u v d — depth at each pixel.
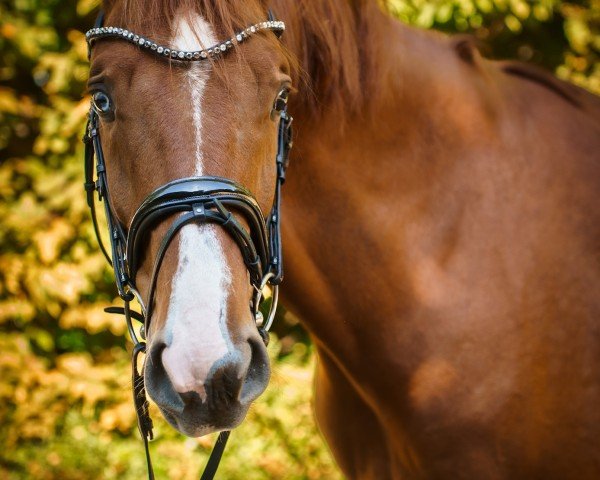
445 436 1.92
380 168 1.92
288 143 1.73
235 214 1.48
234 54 1.52
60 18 4.77
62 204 4.35
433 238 1.93
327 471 4.49
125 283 1.60
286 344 4.79
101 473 4.50
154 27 1.51
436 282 1.92
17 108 4.55
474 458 1.93
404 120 1.93
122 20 1.56
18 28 4.48
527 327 1.91
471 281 1.91
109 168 1.60
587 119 2.10
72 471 4.49
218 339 1.33
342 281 1.94
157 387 1.37
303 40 1.83
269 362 1.42
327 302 1.97
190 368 1.30
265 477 4.48
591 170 2.02
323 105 1.88
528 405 1.91
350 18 1.89
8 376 4.42
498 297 1.90
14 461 4.56
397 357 1.93
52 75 4.62
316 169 1.90
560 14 4.63
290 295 2.00
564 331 1.93
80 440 4.54
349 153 1.90
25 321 4.54
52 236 4.24
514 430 1.91
